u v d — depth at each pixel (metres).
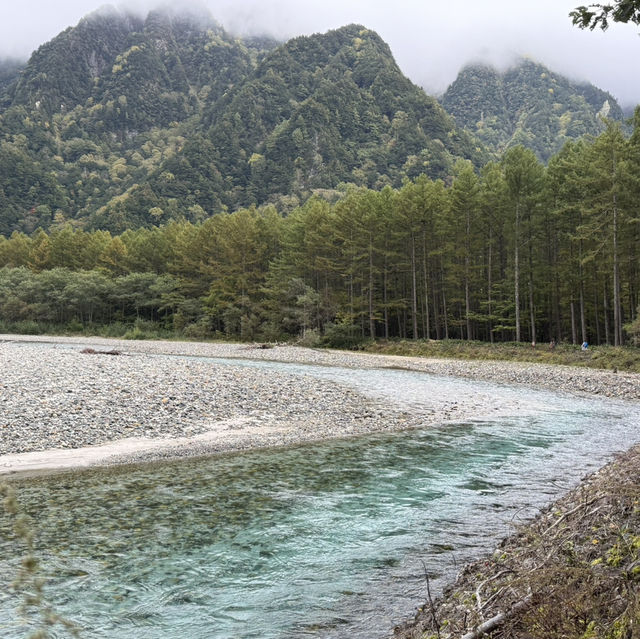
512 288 59.78
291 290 72.12
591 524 7.64
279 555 8.23
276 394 24.67
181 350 60.91
